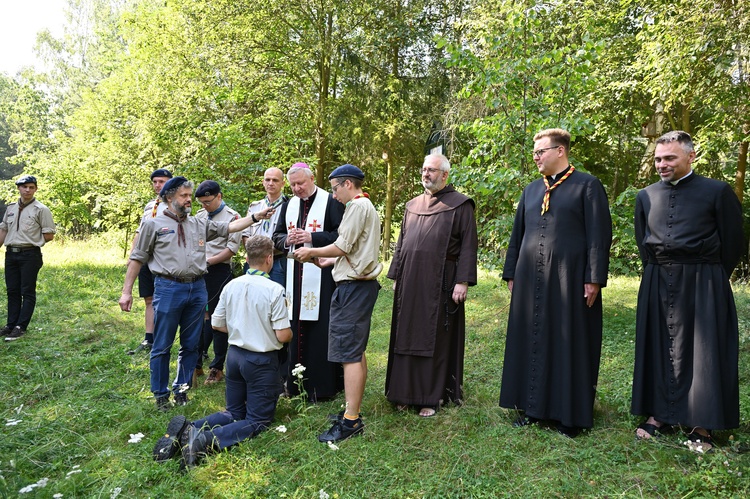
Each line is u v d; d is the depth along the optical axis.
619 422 3.53
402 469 3.02
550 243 3.52
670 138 3.25
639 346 3.42
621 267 7.01
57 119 29.77
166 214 4.07
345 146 14.27
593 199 3.45
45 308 7.61
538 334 3.53
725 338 3.14
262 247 3.62
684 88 8.20
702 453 3.00
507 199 6.11
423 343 3.83
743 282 10.03
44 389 4.43
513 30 5.88
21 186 6.10
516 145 6.00
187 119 11.20
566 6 8.28
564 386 3.42
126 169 13.45
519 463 3.06
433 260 3.87
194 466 3.03
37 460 3.14
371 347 5.85
